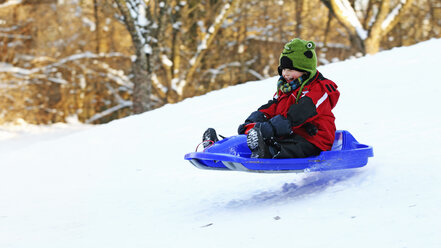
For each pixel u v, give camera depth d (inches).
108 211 249.6
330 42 1365.7
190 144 393.4
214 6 1269.7
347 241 151.2
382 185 197.8
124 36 1338.6
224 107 503.2
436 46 545.6
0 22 1306.6
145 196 270.4
